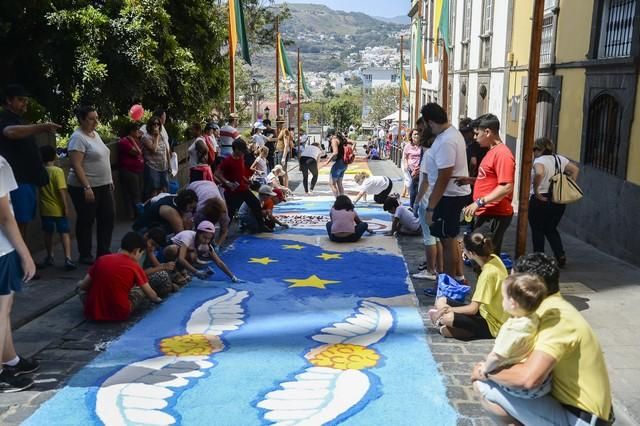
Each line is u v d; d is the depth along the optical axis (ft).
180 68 47.01
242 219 33.99
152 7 43.29
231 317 20.15
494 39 53.62
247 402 14.21
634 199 26.32
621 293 22.25
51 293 21.71
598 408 10.35
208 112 56.49
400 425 13.20
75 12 40.63
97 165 24.54
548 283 11.28
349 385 15.10
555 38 37.78
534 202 25.64
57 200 24.11
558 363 10.62
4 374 14.82
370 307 21.24
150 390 14.80
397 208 33.60
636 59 26.22
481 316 18.10
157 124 34.01
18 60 45.60
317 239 32.42
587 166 31.86
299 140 111.86
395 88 282.97
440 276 19.19
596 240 30.42
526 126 21.18
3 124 19.72
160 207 24.84
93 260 25.43
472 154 28.27
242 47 45.27
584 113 32.45
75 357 16.76
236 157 33.27
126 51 41.78
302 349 17.43
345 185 62.59
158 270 22.08
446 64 37.65
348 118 315.99
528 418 10.83
